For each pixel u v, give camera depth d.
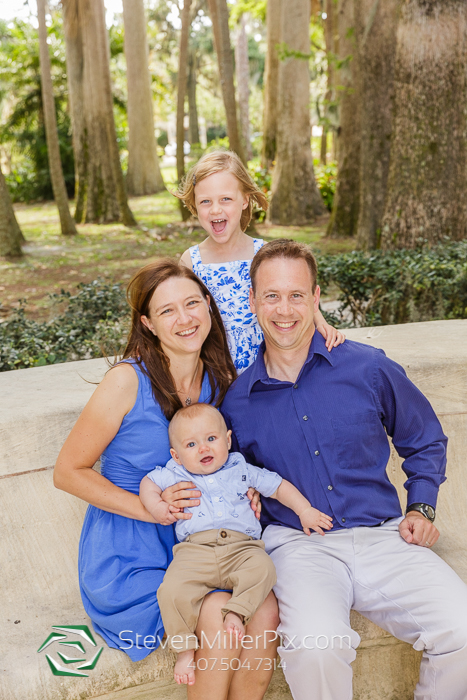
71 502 2.81
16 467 2.75
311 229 15.50
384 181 9.88
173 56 42.28
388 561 2.28
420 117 6.71
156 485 2.32
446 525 2.94
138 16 24.23
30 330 4.82
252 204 3.17
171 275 2.37
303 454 2.39
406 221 6.91
